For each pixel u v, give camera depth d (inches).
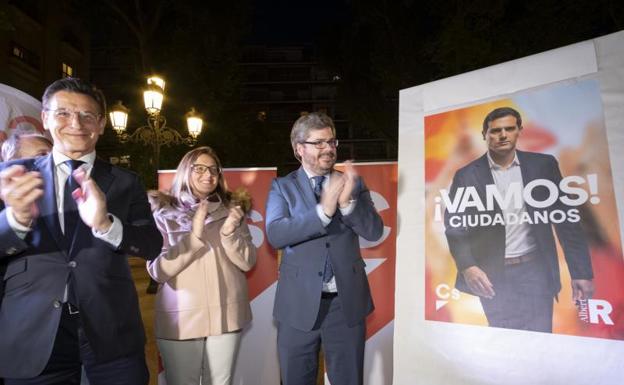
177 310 85.5
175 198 93.0
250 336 112.9
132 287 64.0
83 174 56.3
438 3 375.9
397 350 74.4
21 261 56.5
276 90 1975.9
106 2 490.9
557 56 64.8
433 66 432.5
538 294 62.1
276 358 113.3
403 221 77.0
